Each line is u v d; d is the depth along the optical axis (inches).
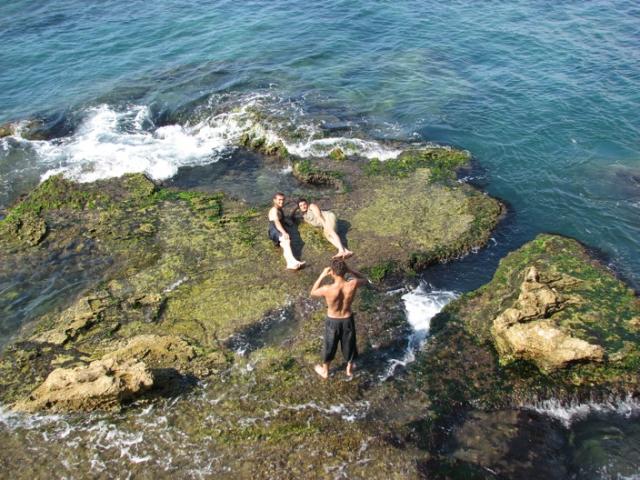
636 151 636.1
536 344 370.0
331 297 335.3
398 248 495.2
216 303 436.8
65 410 349.4
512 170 619.2
